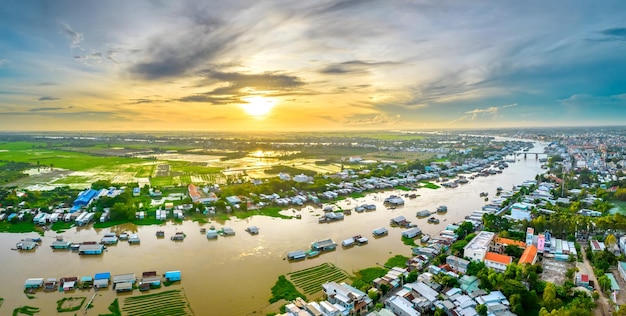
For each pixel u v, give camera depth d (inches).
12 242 5610.2
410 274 4192.9
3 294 3991.1
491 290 3964.1
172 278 4333.2
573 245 5206.7
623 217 5748.0
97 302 3850.9
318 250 5295.3
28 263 4817.9
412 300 3737.7
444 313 3641.7
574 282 4153.5
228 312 3698.3
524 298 3693.4
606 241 5128.0
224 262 4906.5
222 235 6003.9
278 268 4722.0
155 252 5251.0
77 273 4530.0
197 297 3983.8
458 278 4232.3
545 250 5078.7
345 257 5103.3
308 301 3912.4
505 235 5526.6
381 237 5964.6
